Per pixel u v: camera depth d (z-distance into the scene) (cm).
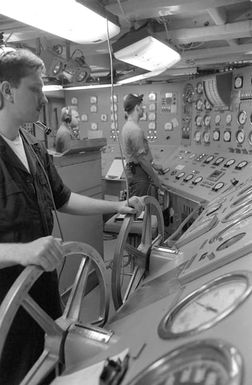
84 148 270
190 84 437
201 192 333
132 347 79
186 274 113
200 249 139
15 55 118
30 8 138
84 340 94
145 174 382
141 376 62
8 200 123
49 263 91
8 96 121
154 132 522
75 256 261
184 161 433
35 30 267
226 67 418
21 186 127
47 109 598
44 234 136
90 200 164
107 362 70
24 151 137
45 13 144
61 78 329
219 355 57
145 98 518
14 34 287
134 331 90
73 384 75
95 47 334
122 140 384
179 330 74
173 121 507
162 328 79
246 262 91
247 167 312
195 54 358
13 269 121
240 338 60
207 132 402
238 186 251
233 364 53
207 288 89
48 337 97
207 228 168
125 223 156
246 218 135
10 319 81
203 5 207
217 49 349
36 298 130
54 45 304
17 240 125
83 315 263
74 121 457
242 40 334
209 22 275
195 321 75
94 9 148
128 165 381
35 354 133
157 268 161
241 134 334
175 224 400
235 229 130
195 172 385
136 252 162
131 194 381
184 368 60
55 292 140
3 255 91
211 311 76
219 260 104
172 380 58
